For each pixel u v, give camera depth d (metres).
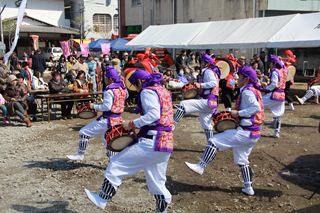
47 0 46.25
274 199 5.34
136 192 5.59
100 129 6.27
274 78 8.34
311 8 24.45
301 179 6.10
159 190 4.25
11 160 7.16
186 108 7.08
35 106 10.90
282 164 6.83
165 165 4.25
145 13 31.20
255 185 5.85
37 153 7.61
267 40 14.63
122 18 33.69
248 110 5.06
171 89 13.65
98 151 7.69
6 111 10.33
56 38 43.72
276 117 8.66
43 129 9.86
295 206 5.12
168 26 20.23
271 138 8.70
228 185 5.84
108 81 6.11
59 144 8.29
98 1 49.56
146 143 4.09
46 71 22.55
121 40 23.86
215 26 18.03
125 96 6.18
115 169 4.19
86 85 12.23
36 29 40.72
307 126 10.02
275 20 15.71
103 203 4.24
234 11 24.39
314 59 23.19
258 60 16.42
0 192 5.61
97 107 6.04
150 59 11.66
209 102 7.07
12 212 4.96
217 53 22.86
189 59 17.08
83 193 5.57
